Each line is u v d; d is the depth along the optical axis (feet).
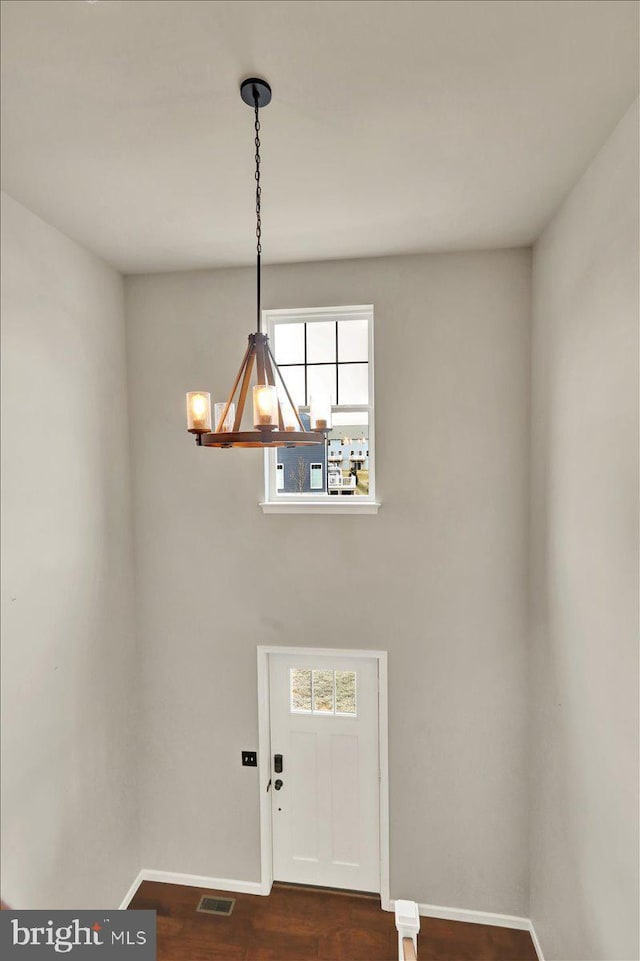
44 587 8.09
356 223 8.61
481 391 9.86
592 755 6.91
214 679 10.83
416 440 10.06
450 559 10.05
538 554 9.27
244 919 10.17
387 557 10.23
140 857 11.16
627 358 5.88
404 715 10.29
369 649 10.34
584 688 7.17
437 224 8.69
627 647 5.90
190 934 9.82
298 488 10.83
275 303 10.32
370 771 10.73
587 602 7.04
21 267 7.70
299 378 10.89
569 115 5.94
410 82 5.40
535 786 9.57
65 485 8.66
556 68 5.22
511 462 9.83
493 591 9.96
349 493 10.66
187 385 10.65
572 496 7.57
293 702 10.96
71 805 8.71
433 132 6.25
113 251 9.51
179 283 10.61
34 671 7.84
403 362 10.04
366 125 6.10
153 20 4.59
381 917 10.25
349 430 10.66
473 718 10.09
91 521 9.42
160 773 11.08
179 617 10.88
